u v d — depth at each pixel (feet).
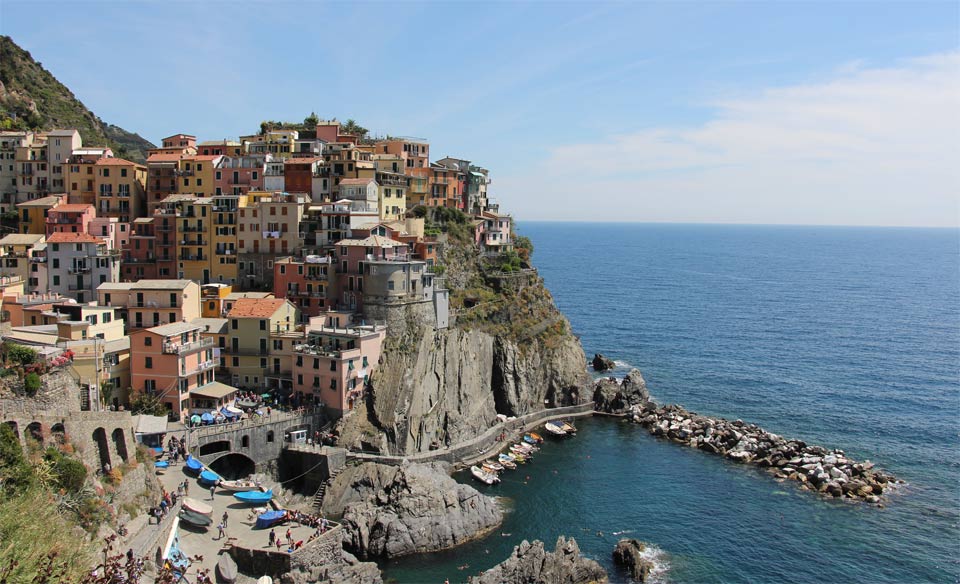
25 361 224.94
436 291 429.79
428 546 300.61
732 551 308.19
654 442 435.94
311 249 442.09
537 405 479.00
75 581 127.75
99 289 392.47
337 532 268.62
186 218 458.09
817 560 302.25
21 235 454.81
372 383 382.63
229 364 385.29
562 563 278.87
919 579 289.74
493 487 364.17
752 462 401.70
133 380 341.62
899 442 435.94
